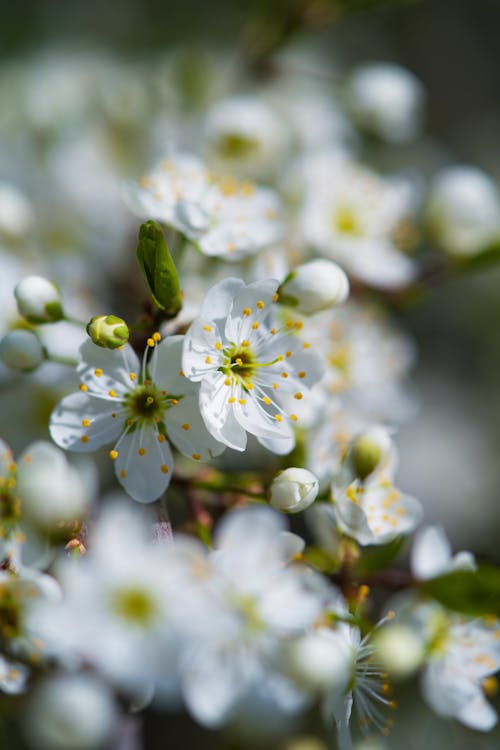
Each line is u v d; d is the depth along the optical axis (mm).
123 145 358
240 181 336
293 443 262
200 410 257
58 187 349
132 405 259
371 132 356
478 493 396
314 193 322
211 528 269
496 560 270
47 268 323
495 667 268
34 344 271
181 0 424
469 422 413
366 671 258
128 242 349
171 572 240
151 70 371
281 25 357
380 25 461
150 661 237
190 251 300
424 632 264
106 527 241
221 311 259
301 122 355
